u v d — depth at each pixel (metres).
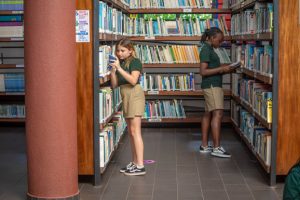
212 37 6.82
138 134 5.89
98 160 5.44
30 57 4.68
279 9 5.12
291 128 5.27
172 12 8.78
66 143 4.79
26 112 4.78
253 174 5.89
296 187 3.51
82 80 5.36
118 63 5.59
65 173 4.81
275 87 5.21
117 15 7.03
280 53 5.18
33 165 4.80
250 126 6.57
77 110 5.40
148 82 8.72
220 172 5.99
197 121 8.82
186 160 6.61
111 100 6.34
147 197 5.06
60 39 4.66
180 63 8.71
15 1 8.51
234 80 8.34
